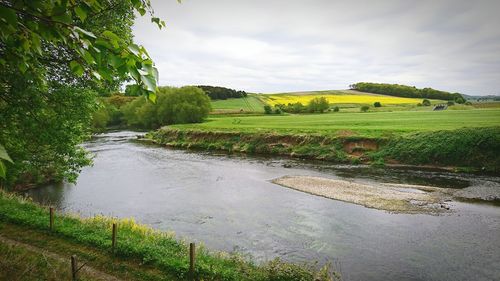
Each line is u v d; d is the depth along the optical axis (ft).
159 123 331.36
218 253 47.83
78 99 50.75
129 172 121.29
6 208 55.67
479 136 126.00
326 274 39.01
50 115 51.03
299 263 51.34
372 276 47.57
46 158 63.57
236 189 98.58
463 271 48.67
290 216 73.92
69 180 66.13
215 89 532.73
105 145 202.18
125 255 42.75
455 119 186.09
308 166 137.39
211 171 125.80
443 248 56.49
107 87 50.26
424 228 65.92
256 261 51.93
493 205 80.43
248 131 194.70
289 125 212.23
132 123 352.49
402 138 144.87
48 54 18.83
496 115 202.80
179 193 93.25
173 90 322.55
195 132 210.79
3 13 7.32
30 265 35.96
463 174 115.75
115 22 40.29
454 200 85.25
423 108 374.63
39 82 13.75
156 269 40.27
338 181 108.27
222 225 68.08
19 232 48.29
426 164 130.31
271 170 128.98
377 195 90.94
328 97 550.36
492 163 118.11
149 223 68.90
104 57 7.88
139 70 7.91
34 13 7.93
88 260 41.70
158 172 122.31
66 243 45.91
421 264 51.01
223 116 350.64
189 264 40.32
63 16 7.92
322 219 71.92
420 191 94.84
